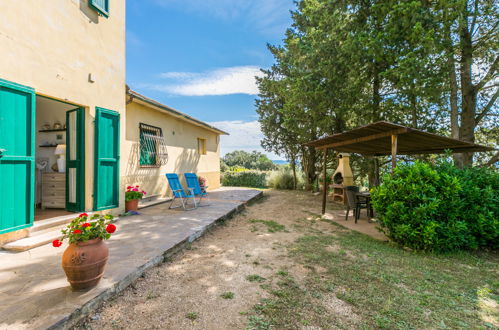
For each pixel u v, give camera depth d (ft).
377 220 16.52
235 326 6.98
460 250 14.42
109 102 17.87
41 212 16.75
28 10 12.28
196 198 31.50
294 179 53.47
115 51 18.43
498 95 28.02
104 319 7.09
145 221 17.78
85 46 15.75
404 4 21.39
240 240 15.67
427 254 13.69
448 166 16.48
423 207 13.67
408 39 22.65
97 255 7.74
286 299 8.52
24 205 12.29
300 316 7.55
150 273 10.12
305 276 10.47
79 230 7.61
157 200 26.58
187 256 12.55
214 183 45.29
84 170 16.46
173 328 6.82
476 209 14.67
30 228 12.69
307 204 32.53
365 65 27.78
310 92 29.94
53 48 13.61
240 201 29.19
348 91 29.25
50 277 8.65
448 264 12.28
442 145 20.47
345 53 27.71
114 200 18.33
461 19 20.93
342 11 28.68
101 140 17.02
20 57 11.93
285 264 11.76
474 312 8.02
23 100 12.10
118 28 18.74
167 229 15.56
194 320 7.20
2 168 11.27
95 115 16.56
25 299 7.17
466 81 27.86
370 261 12.39
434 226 13.37
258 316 7.48
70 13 14.66
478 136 33.58
